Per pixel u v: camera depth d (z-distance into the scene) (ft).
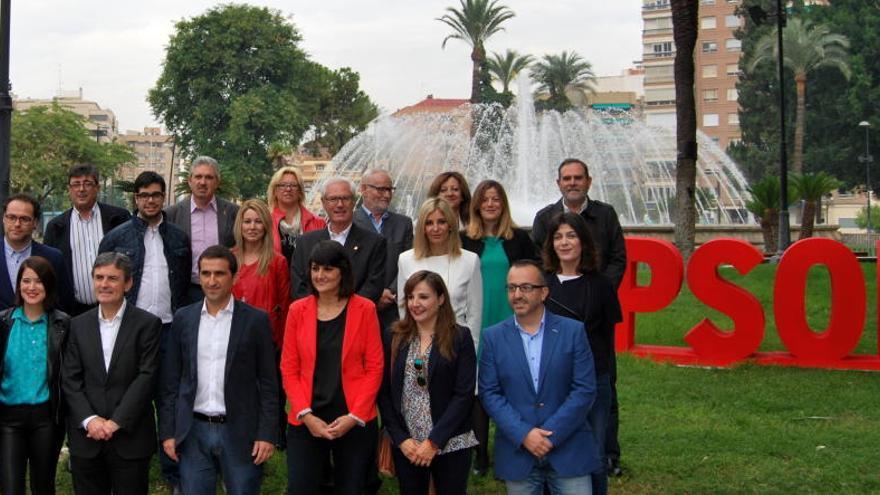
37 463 16.55
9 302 19.17
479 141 100.63
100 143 199.41
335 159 100.01
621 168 92.27
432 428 15.61
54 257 19.61
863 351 32.96
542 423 14.83
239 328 16.15
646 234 68.69
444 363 15.66
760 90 181.68
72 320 16.56
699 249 30.99
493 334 15.33
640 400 26.32
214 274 15.96
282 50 186.50
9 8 33.55
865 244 138.92
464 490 15.81
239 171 173.99
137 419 16.07
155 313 19.71
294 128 187.62
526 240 20.16
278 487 19.44
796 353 30.12
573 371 14.98
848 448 21.38
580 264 17.06
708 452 21.21
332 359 16.01
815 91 175.11
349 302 16.31
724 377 28.99
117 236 19.72
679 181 48.44
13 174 172.86
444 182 20.89
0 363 16.37
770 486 18.90
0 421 16.39
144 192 19.47
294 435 15.99
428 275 15.70
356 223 21.08
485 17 162.20
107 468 16.48
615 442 19.62
